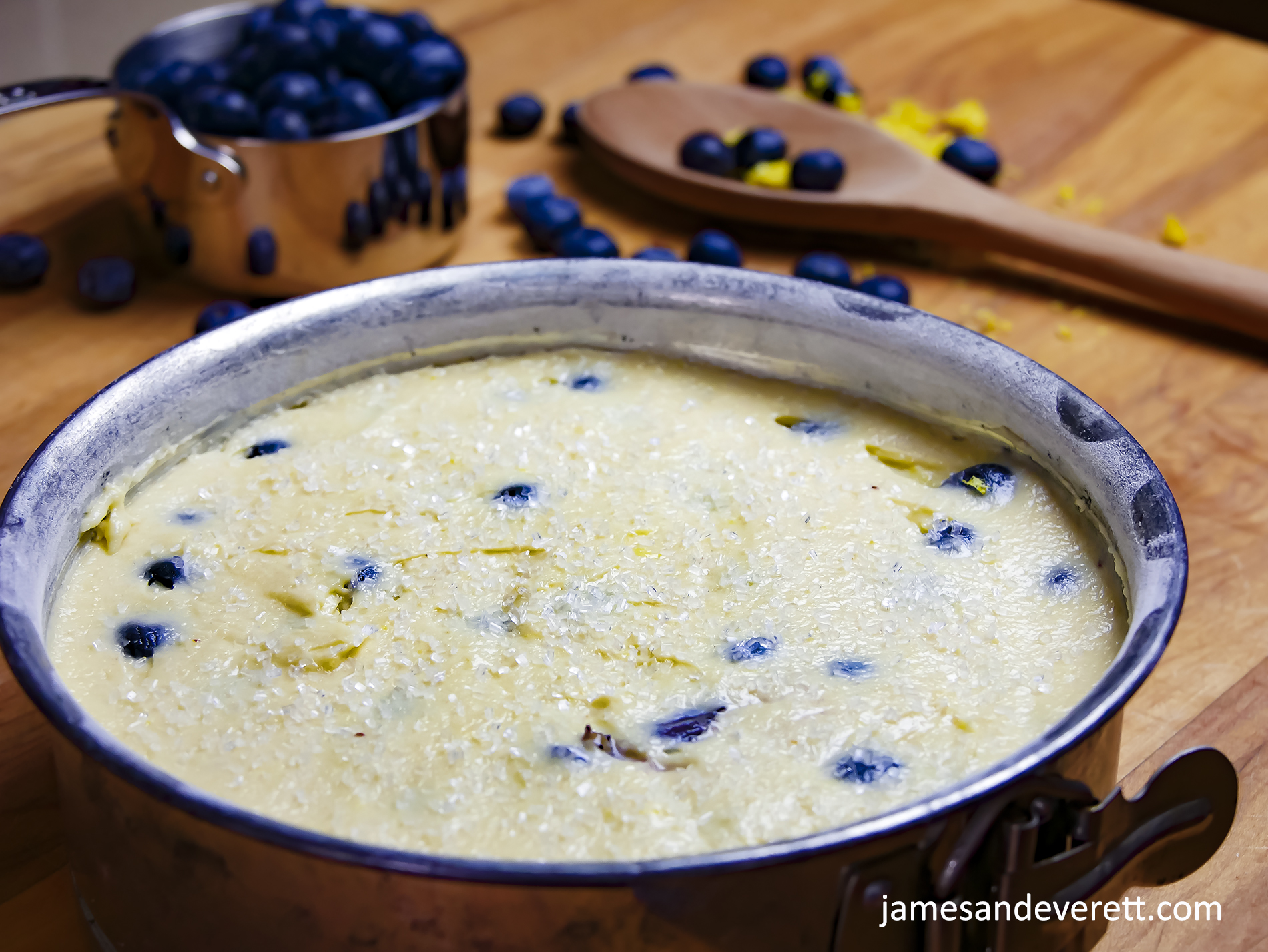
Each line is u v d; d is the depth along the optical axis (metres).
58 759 0.20
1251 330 0.38
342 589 0.25
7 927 0.23
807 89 0.49
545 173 0.46
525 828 0.21
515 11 0.55
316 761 0.22
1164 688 0.28
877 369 0.28
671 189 0.43
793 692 0.23
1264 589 0.30
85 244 0.41
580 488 0.27
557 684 0.23
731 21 0.55
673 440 0.28
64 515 0.23
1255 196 0.44
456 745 0.22
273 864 0.17
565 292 0.29
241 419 0.28
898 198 0.41
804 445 0.28
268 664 0.23
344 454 0.28
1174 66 0.52
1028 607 0.25
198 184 0.37
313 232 0.38
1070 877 0.19
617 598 0.25
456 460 0.28
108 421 0.25
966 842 0.17
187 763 0.22
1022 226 0.40
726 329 0.29
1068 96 0.50
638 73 0.48
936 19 0.55
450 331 0.29
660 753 0.22
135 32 0.73
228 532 0.26
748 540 0.26
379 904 0.17
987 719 0.22
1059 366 0.37
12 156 0.45
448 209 0.40
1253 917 0.24
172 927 0.19
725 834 0.21
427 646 0.24
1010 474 0.27
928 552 0.26
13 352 0.37
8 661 0.19
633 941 0.17
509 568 0.25
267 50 0.40
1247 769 0.26
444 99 0.39
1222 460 0.34
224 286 0.39
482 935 0.17
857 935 0.18
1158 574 0.21
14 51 0.70
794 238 0.43
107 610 0.24
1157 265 0.38
